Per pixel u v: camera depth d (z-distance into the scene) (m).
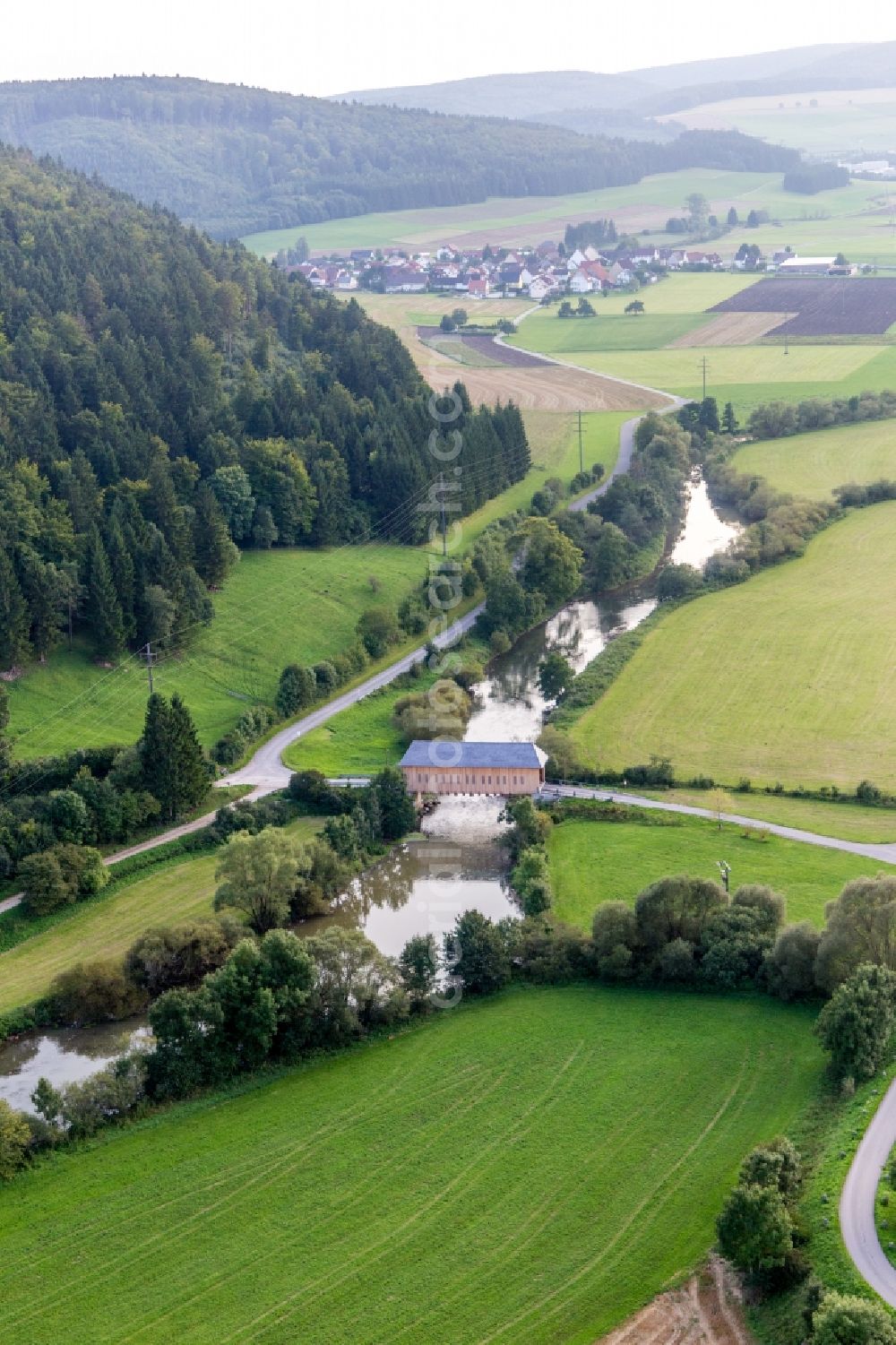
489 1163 157.12
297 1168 157.88
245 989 176.00
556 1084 170.00
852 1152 147.50
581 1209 149.25
